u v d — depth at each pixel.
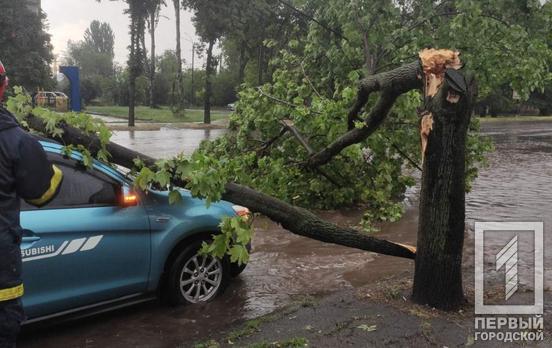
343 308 4.66
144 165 4.37
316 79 10.08
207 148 8.94
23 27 48.31
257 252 6.77
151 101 62.81
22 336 4.38
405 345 4.04
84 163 4.18
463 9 8.66
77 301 4.21
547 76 9.05
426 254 4.61
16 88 4.36
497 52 8.84
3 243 2.59
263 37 36.25
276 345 4.00
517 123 44.22
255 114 8.38
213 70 38.75
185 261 4.90
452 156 4.36
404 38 9.39
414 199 10.62
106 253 4.32
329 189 8.95
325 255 6.64
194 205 4.95
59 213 4.09
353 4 9.04
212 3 33.19
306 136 8.20
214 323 4.66
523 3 8.88
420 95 7.68
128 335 4.43
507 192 11.20
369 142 7.91
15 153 2.62
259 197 4.72
